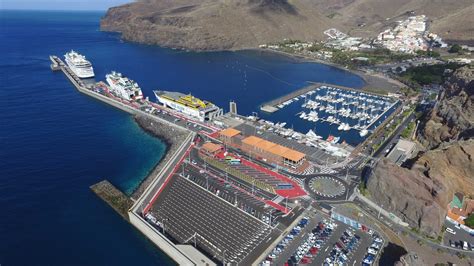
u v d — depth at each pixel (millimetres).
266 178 175000
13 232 145625
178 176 177250
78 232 146750
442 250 127750
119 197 167125
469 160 155750
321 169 183875
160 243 137375
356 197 159625
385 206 150875
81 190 175875
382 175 152125
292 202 156125
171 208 155875
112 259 133500
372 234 136250
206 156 197250
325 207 152500
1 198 167125
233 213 149625
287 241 132875
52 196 170250
